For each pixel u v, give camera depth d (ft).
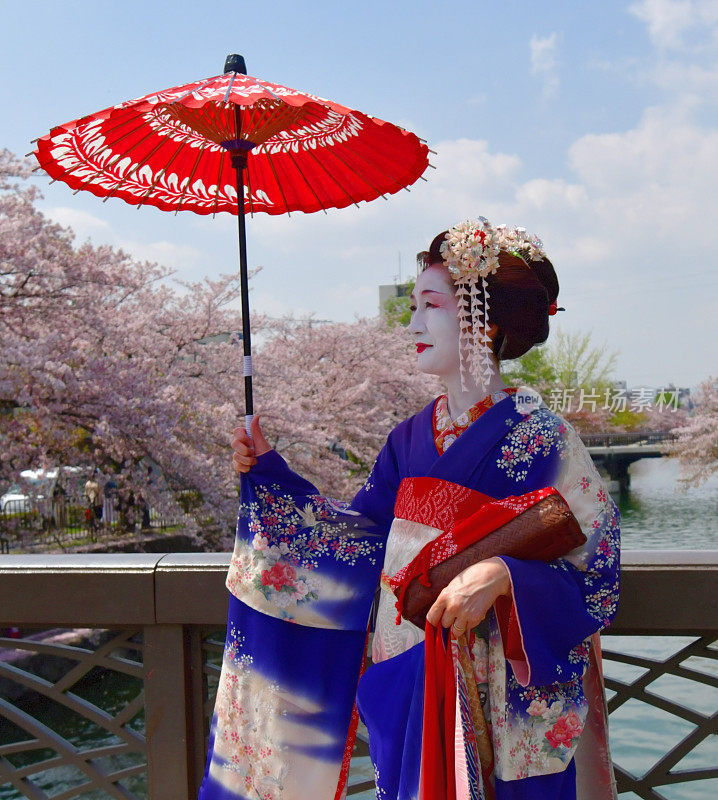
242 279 5.83
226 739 5.76
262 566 5.74
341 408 60.59
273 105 5.51
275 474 5.83
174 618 6.41
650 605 5.76
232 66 5.48
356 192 6.63
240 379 49.80
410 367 67.82
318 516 5.78
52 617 6.58
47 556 6.77
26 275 38.81
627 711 18.86
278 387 55.98
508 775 4.52
